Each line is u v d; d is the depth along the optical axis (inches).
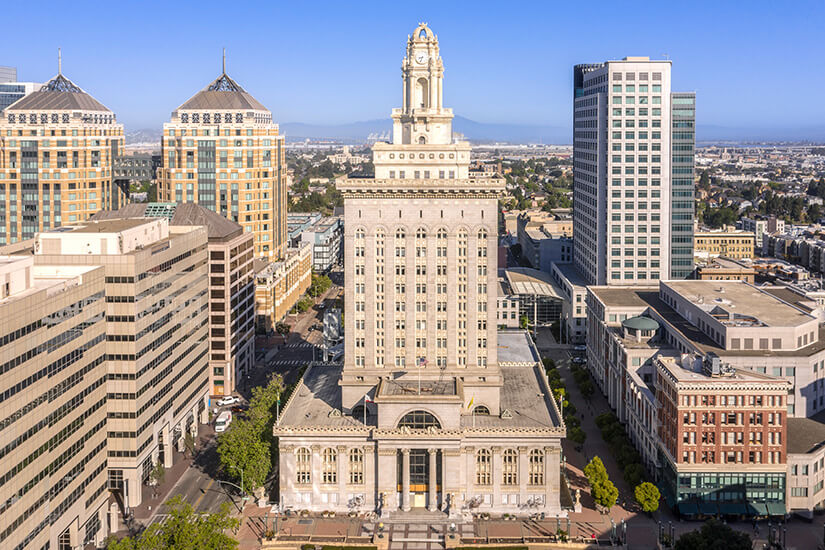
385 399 7406.5
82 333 6589.6
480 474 7549.2
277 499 7819.9
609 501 7258.9
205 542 5944.9
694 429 7170.3
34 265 7155.5
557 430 7411.4
